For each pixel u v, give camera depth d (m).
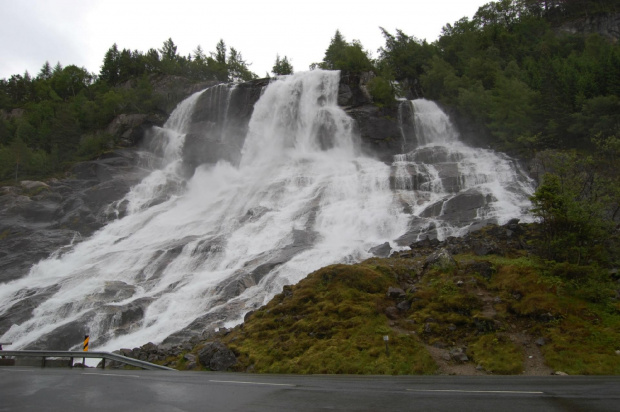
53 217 57.56
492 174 51.19
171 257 41.94
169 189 63.47
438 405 12.09
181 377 19.22
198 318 30.67
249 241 43.28
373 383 16.86
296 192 54.38
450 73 74.94
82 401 13.25
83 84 109.12
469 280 26.98
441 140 67.38
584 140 54.56
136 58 114.12
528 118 57.03
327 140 69.88
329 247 39.41
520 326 23.02
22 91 114.94
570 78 60.78
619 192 31.12
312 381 17.67
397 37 95.06
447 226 40.84
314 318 25.41
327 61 101.56
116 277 40.47
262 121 75.06
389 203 48.09
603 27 93.44
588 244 27.83
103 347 30.25
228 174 66.06
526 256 30.16
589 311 23.23
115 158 69.38
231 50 127.12
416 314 24.78
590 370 19.45
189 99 82.12
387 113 70.56
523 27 94.75
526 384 16.11
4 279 43.94
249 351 23.73
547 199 28.50
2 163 68.44
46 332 31.47
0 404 12.88
